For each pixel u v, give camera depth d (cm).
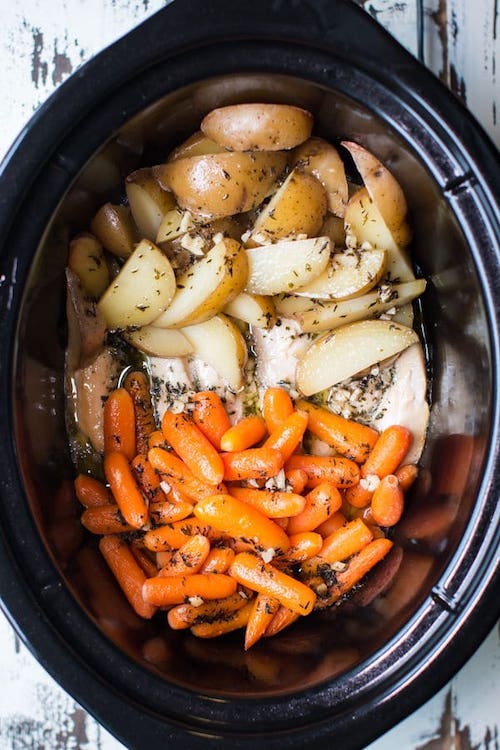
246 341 70
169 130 64
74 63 68
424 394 69
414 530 67
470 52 69
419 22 68
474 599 59
